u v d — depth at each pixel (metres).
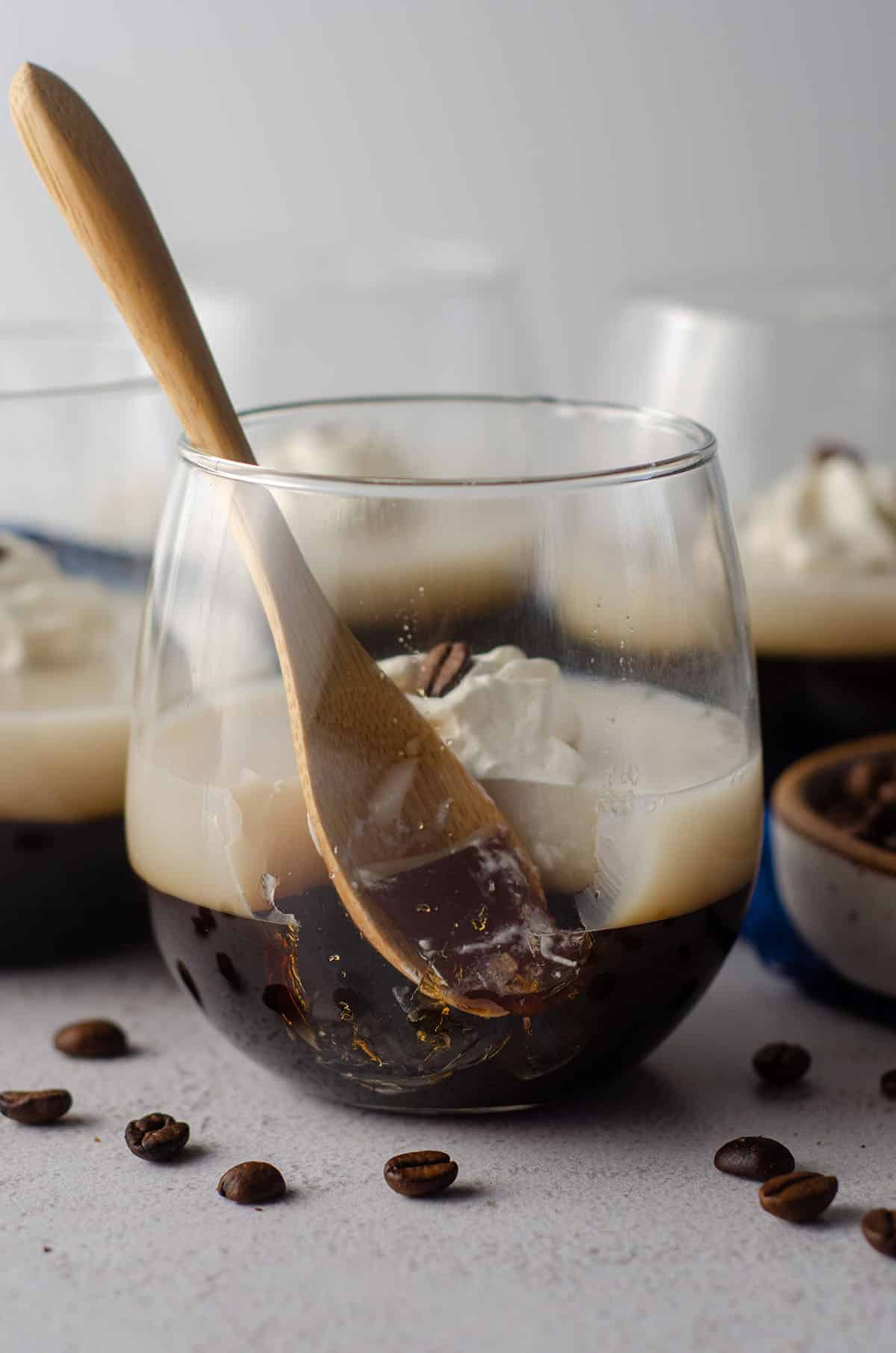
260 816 0.39
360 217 0.86
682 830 0.39
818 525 0.55
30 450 0.48
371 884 0.38
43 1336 0.36
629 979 0.39
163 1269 0.38
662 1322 0.37
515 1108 0.42
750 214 0.83
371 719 0.38
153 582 0.41
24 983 0.47
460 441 0.45
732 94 0.82
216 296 0.65
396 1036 0.39
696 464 0.40
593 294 0.86
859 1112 0.42
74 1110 0.42
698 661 0.40
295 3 0.83
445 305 0.64
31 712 0.46
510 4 0.82
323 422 0.45
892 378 0.57
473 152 0.84
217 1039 0.45
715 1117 0.42
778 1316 0.37
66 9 0.83
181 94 0.84
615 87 0.82
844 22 0.80
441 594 0.39
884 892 0.44
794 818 0.45
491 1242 0.38
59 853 0.46
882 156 0.81
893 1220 0.38
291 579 0.38
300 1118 0.42
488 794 0.38
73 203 0.39
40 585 0.48
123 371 0.52
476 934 0.38
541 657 0.39
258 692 0.39
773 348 0.57
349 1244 0.38
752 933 0.48
